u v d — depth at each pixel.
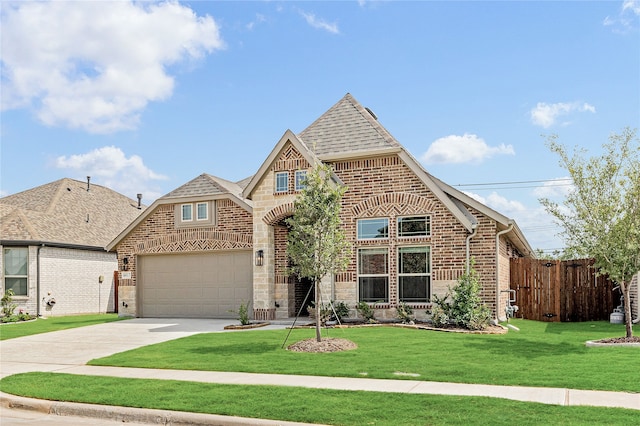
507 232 18.94
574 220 14.12
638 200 13.41
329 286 19.42
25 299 26.66
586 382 9.48
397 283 18.92
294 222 14.21
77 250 29.55
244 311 19.56
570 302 21.16
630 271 13.60
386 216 19.22
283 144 20.56
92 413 8.90
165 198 24.27
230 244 23.16
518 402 8.20
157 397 9.18
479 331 16.02
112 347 15.27
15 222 27.27
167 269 24.38
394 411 7.91
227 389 9.48
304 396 8.84
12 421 8.68
